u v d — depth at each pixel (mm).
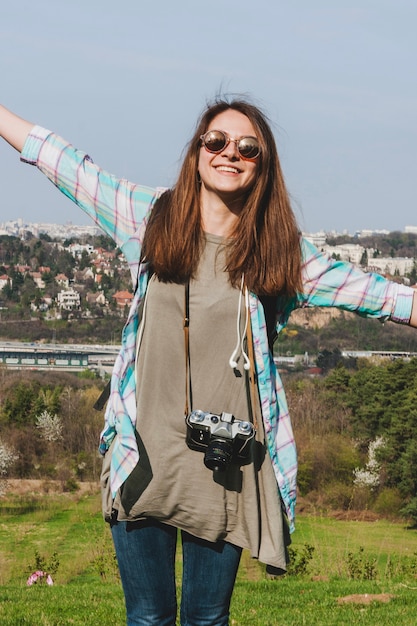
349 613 9891
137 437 2646
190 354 2641
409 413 54531
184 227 2637
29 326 153500
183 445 2623
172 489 2623
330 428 61281
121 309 162750
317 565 17859
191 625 2738
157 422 2641
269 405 2656
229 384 2648
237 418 2660
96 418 64438
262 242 2656
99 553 22438
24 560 33312
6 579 22219
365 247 159250
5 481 57094
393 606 10531
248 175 2664
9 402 65438
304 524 44781
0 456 58281
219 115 2725
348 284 2717
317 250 2744
